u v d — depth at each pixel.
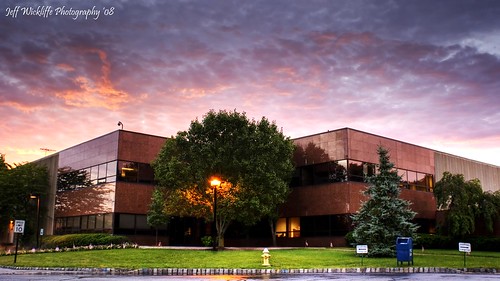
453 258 28.98
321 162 43.81
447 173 41.06
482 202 39.47
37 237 44.91
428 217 47.72
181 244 47.81
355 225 40.06
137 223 44.88
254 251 31.80
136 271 23.12
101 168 46.69
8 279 18.67
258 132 36.16
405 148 47.03
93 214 46.59
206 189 34.47
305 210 44.41
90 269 23.83
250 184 35.09
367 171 42.91
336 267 23.98
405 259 24.98
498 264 25.66
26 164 54.56
